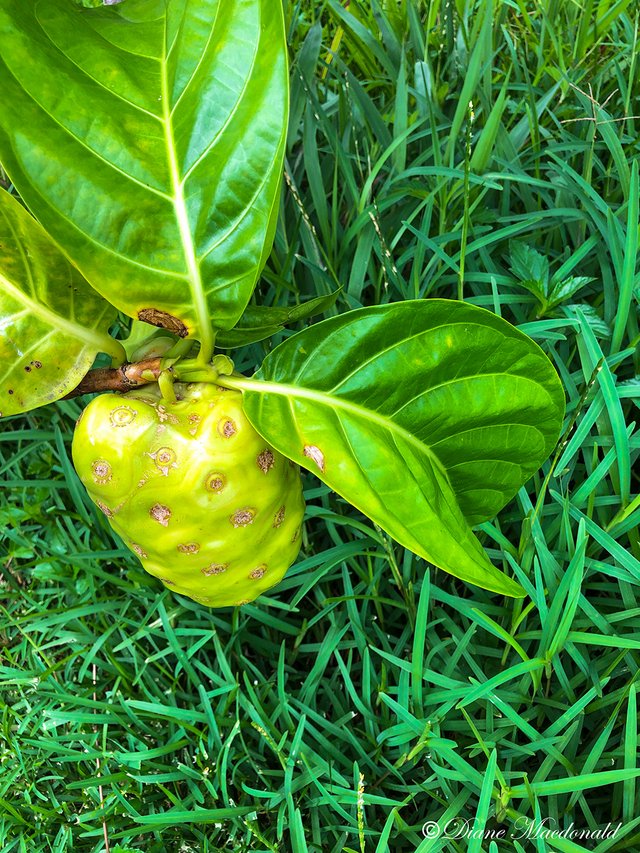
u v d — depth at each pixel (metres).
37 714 0.37
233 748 0.34
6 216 0.23
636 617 0.32
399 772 0.32
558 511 0.33
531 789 0.29
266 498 0.24
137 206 0.21
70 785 0.33
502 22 0.43
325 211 0.37
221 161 0.22
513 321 0.37
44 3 0.22
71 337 0.25
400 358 0.24
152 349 0.25
